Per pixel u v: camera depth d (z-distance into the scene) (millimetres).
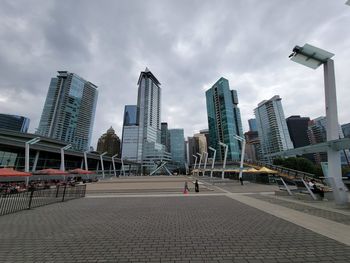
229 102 154750
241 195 16562
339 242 5254
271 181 30859
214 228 6820
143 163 176875
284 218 8148
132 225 7371
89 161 85062
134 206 11781
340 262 4098
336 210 9633
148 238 5848
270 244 5184
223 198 14898
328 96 11227
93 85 141000
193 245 5219
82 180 44344
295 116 163500
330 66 11406
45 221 8133
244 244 5219
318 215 8602
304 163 61969
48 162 58938
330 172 11062
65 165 68000
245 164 50562
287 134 138750
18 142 44062
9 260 4387
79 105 127062
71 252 4824
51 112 116625
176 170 167750
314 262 4113
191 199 14625
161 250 4898
